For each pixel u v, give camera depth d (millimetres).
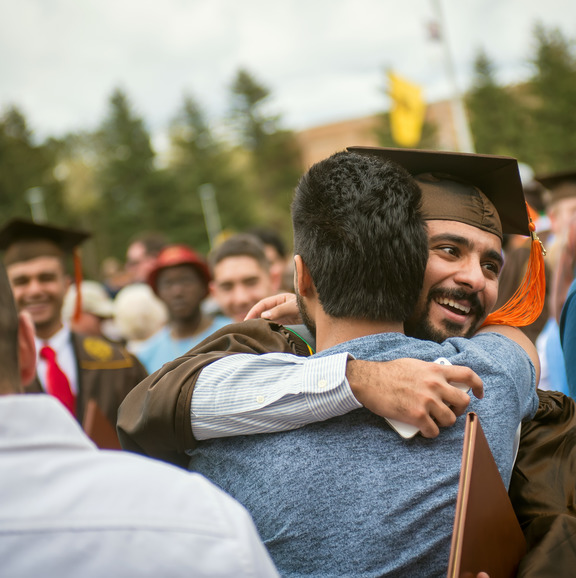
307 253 1542
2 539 912
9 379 1030
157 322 6273
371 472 1385
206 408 1464
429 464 1394
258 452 1447
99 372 4012
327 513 1372
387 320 1521
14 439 966
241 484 1457
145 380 1652
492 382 1498
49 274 4039
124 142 66000
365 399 1388
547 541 1370
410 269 1510
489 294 1774
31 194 59844
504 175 1827
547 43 57250
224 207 65062
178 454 1596
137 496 967
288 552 1388
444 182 1812
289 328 1865
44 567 910
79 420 3885
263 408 1419
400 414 1369
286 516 1389
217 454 1494
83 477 967
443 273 1710
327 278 1508
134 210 65438
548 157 56281
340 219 1497
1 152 60625
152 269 5172
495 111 59531
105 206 65688
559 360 3049
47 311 4031
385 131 59656
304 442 1417
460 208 1754
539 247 1971
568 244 3084
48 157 63500
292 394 1400
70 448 995
